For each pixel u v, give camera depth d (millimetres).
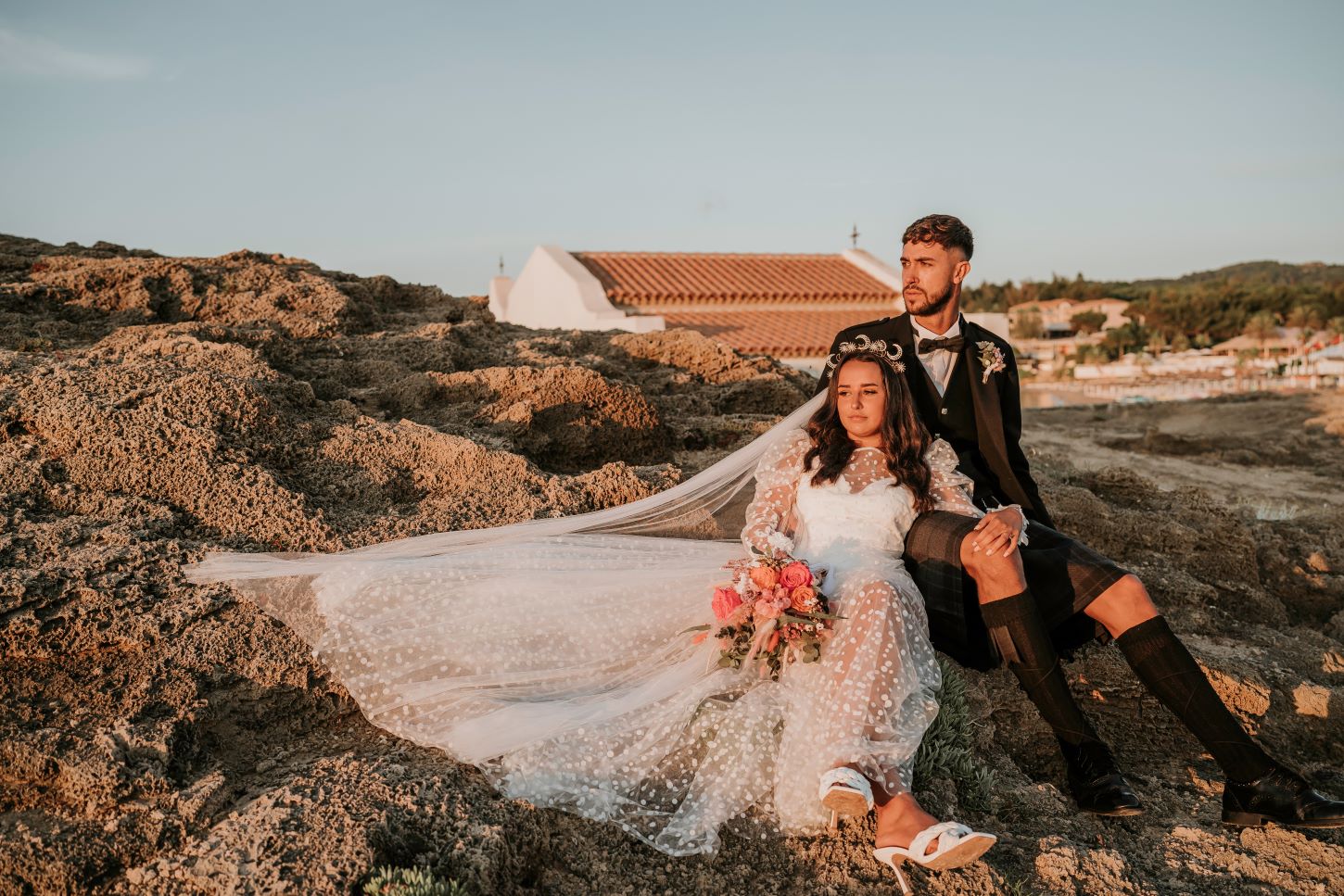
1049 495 6855
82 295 6969
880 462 4117
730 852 3275
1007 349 4559
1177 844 3682
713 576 4164
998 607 3742
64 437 4504
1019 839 3570
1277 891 3389
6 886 2799
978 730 4230
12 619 3480
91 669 3508
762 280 32062
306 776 3262
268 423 4973
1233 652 5293
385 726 3566
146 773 3135
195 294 7223
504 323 9195
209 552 4094
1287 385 51156
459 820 3066
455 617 3910
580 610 4004
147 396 4781
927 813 3377
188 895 2789
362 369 6516
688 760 3553
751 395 7848
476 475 5109
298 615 3865
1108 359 108688
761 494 4215
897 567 3891
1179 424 23406
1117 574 3812
